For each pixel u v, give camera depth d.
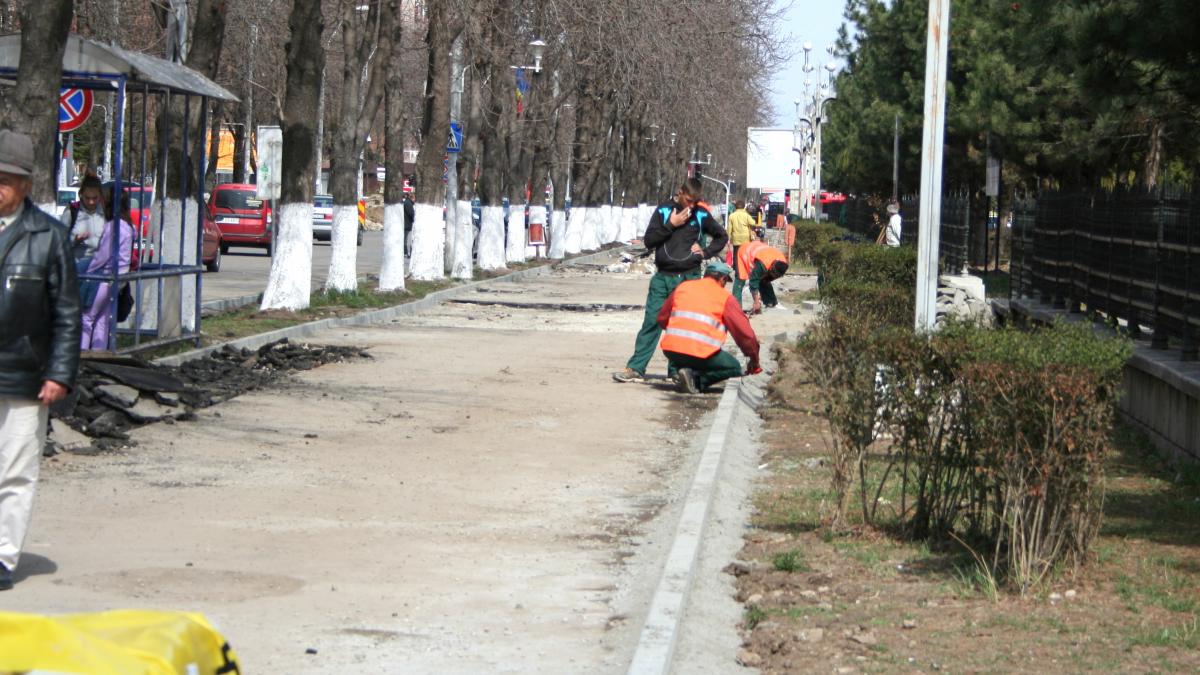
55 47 13.87
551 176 52.09
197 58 19.94
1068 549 7.75
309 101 23.41
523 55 42.28
